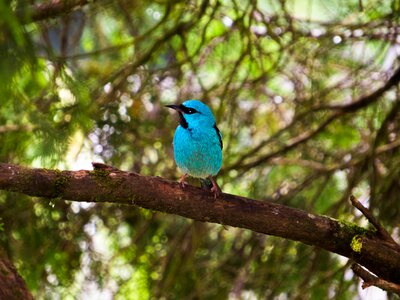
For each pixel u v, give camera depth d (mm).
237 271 13430
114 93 12227
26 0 5613
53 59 6000
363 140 14094
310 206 13055
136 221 14047
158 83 12891
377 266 8445
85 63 14227
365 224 13078
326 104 13422
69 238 12781
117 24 14141
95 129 12469
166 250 13961
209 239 14258
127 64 12828
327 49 13008
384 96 13656
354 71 13227
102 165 7887
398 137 13383
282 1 12453
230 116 13250
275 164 14023
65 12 10125
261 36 12875
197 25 13156
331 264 13203
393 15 12117
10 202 12383
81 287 13023
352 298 12383
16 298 8891
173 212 8219
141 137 13266
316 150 14367
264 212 8320
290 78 13969
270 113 14828
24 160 9867
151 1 12383
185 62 12422
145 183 7965
